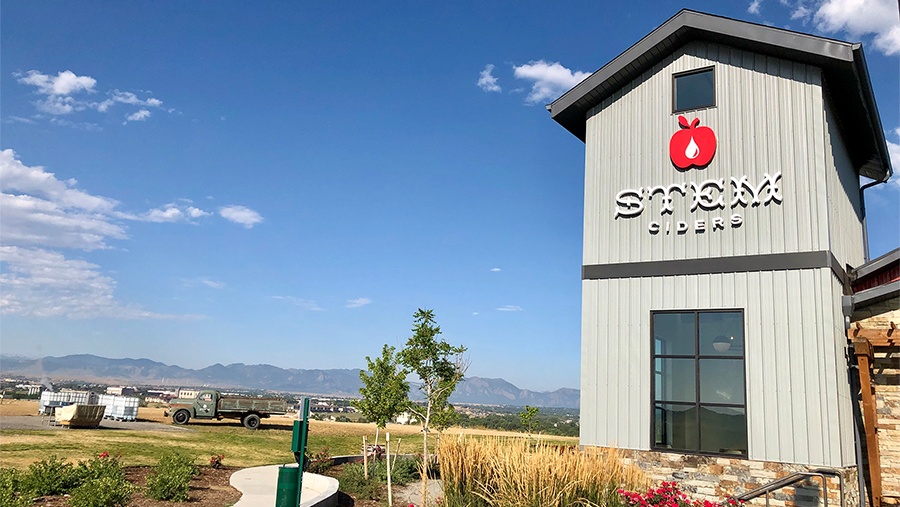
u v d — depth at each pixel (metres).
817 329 11.10
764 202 11.98
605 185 13.68
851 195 15.34
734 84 12.74
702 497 11.36
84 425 24.44
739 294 11.87
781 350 11.31
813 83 12.04
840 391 11.00
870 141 14.73
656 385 12.30
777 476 10.88
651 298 12.66
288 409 30.45
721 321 11.98
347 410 79.88
